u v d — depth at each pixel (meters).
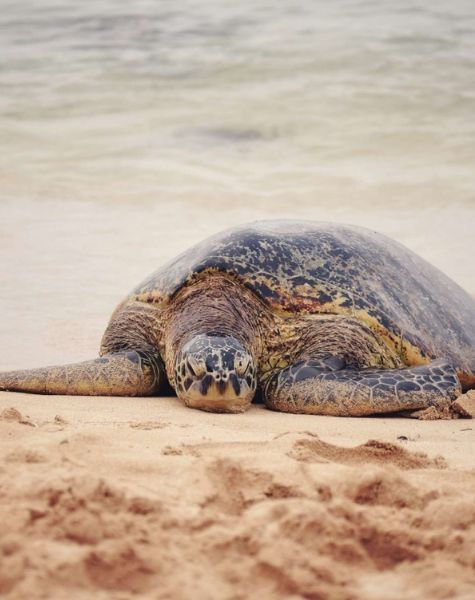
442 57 25.36
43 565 3.00
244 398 6.71
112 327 8.22
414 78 23.91
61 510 3.45
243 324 7.38
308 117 21.95
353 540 3.51
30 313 10.22
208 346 6.75
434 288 8.70
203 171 18.52
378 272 8.04
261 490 4.09
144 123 21.92
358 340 7.49
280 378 7.10
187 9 32.88
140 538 3.35
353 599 3.10
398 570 3.40
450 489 4.16
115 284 11.59
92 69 25.98
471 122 21.19
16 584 2.90
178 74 25.36
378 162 19.09
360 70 24.75
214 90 24.08
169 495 3.93
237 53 26.72
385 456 4.87
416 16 29.67
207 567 3.22
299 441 4.88
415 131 20.77
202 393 6.59
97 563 3.09
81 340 9.30
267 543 3.37
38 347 9.00
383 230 14.95
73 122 21.98
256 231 8.02
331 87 23.62
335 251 7.98
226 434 5.45
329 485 4.14
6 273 11.96
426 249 13.69
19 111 22.70
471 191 17.16
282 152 19.80
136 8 33.28
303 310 7.56
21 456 4.29
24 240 13.85
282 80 24.44
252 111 22.50
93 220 15.30
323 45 26.94
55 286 11.41
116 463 4.39
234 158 19.42
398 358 7.70
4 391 7.14
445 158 19.20
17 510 3.43
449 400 6.81
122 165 18.84
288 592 3.09
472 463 5.03
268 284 7.61
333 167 18.78
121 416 6.23
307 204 16.73
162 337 7.77
